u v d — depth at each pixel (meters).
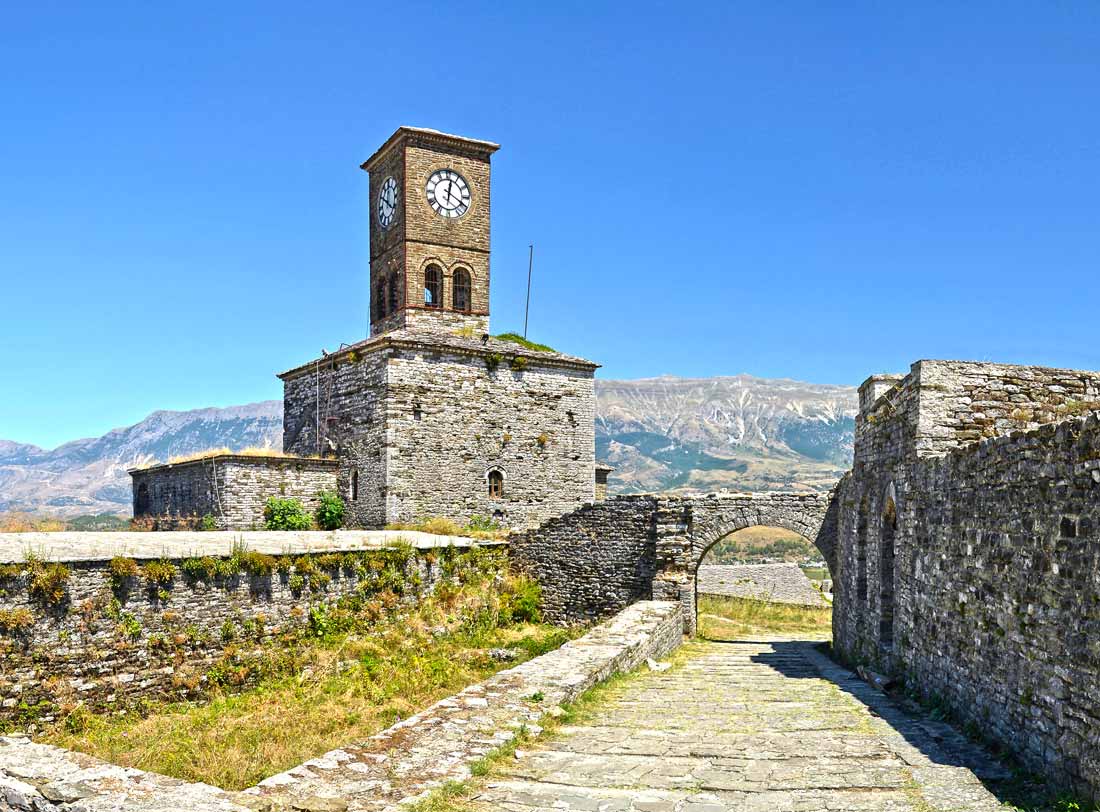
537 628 30.36
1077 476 9.32
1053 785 9.34
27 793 8.69
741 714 14.14
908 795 9.01
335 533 27.23
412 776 9.77
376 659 23.11
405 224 40.22
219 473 34.16
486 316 42.09
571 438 39.03
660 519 29.42
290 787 9.16
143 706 18.77
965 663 12.69
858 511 21.62
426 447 35.12
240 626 21.25
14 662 16.88
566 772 10.22
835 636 25.28
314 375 39.50
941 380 15.74
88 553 18.72
